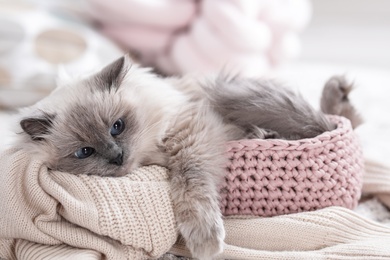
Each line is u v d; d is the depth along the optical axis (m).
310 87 1.44
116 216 0.79
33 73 1.36
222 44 1.42
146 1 1.47
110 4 1.46
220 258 0.82
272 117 0.90
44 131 0.85
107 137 0.84
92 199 0.80
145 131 0.87
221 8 1.40
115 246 0.80
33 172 0.81
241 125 0.91
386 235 0.83
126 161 0.84
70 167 0.84
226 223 0.85
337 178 0.86
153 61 1.60
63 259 0.77
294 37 1.63
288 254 0.80
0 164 0.83
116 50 1.49
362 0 1.97
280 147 0.85
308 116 0.90
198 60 1.47
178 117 0.88
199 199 0.82
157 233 0.80
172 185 0.84
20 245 0.82
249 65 1.43
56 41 1.42
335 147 0.87
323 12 2.03
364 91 1.48
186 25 1.52
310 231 0.82
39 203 0.80
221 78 0.96
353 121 1.00
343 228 0.83
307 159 0.85
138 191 0.81
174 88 0.94
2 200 0.81
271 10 1.48
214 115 0.90
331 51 2.04
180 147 0.86
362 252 0.79
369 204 0.95
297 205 0.86
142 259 0.81
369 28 1.99
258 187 0.85
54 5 1.56
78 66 1.38
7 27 1.40
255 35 1.42
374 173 0.97
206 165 0.85
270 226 0.83
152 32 1.53
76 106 0.85
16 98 1.36
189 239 0.81
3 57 1.37
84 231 0.80
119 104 0.86
